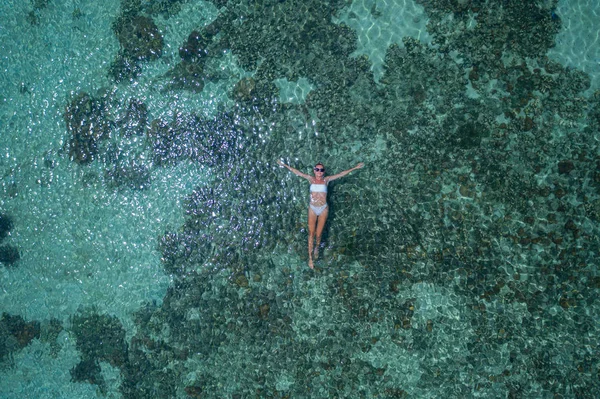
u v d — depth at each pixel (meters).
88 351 9.48
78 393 9.45
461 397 8.45
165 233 9.52
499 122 8.86
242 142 9.40
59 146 9.80
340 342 8.84
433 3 9.04
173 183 9.55
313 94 9.24
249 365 9.01
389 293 8.86
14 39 9.93
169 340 9.29
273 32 9.37
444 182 8.94
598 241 8.48
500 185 8.81
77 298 9.62
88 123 9.73
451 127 8.95
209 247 9.38
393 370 8.66
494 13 8.90
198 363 9.18
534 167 8.75
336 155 9.20
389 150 9.09
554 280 8.54
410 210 8.98
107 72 9.72
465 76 8.96
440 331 8.66
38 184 9.85
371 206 9.07
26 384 9.60
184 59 9.54
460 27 8.98
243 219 9.33
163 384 9.21
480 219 8.82
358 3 9.20
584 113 8.67
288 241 9.18
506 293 8.62
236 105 9.43
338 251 9.05
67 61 9.83
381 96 9.12
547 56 8.78
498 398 8.38
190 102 9.55
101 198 9.71
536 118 8.77
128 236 9.61
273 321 9.05
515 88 8.84
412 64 9.08
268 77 9.34
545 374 8.31
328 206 8.97
